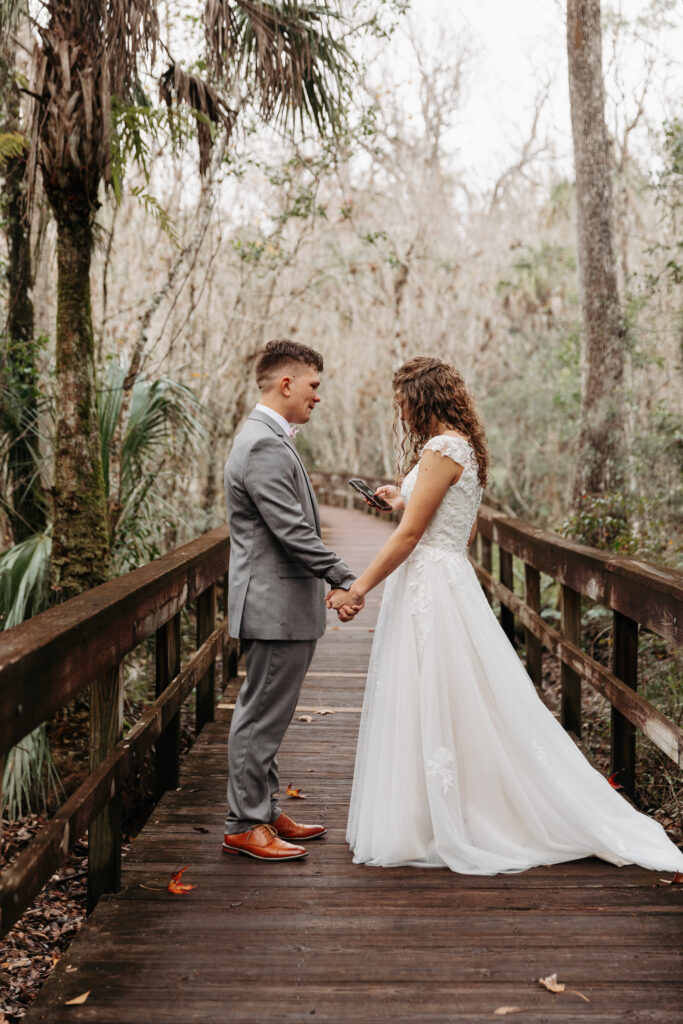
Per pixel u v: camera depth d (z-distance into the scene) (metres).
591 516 8.81
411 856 3.13
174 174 11.67
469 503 3.28
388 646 3.29
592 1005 2.29
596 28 10.57
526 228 26.45
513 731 3.22
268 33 6.00
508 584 6.57
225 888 2.98
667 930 2.68
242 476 3.07
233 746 3.24
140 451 7.32
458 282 22.41
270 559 3.13
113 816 2.93
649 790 4.73
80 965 2.49
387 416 24.62
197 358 12.54
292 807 3.78
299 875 3.08
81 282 5.45
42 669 2.20
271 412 3.13
